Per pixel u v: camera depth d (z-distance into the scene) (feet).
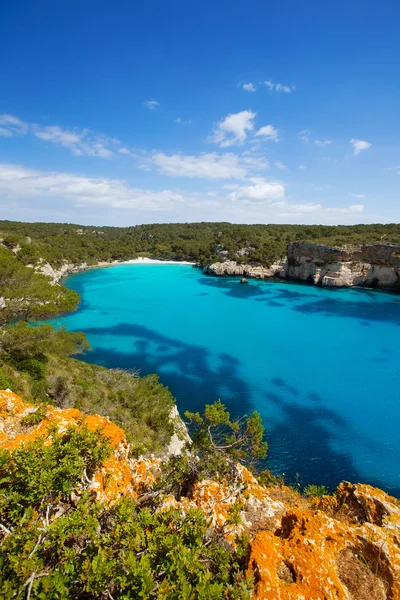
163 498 32.17
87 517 21.49
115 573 18.44
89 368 121.60
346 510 30.09
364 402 127.95
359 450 99.86
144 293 326.85
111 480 29.86
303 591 19.83
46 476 22.27
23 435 30.50
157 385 114.32
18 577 17.21
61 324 219.00
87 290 334.44
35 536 19.19
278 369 157.17
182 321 236.43
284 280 402.52
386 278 338.95
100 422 35.96
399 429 111.04
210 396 129.90
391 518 26.43
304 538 23.32
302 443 102.58
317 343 193.06
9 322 103.71
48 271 316.81
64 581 17.61
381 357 172.96
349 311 263.08
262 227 644.69
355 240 371.97
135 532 21.61
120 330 213.25
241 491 36.04
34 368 92.43
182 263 524.93
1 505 20.95
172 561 19.36
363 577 21.20
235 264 428.15
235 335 206.59
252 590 19.63
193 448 49.39
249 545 23.43
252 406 123.24
